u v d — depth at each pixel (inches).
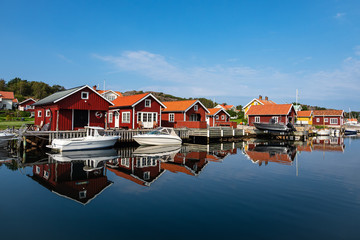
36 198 354.3
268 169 583.5
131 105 1155.9
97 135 837.8
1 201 340.8
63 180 449.1
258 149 995.9
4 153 757.3
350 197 380.8
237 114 2938.0
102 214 301.3
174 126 1429.6
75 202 340.5
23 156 703.7
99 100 1023.6
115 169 545.3
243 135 1482.5
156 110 1245.7
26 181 438.9
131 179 463.5
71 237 243.9
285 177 505.7
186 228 267.0
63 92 1126.4
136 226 270.1
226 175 512.7
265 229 268.2
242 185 438.3
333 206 341.1
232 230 264.1
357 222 289.7
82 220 283.6
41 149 837.2
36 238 240.8
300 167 617.6
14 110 2637.8
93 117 1023.0
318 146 1153.4
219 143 1236.5
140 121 1183.6
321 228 273.3
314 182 469.4
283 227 274.2
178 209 320.5
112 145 883.4
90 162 622.8
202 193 388.5
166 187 417.1
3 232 252.2
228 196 375.9
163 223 278.4
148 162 639.1
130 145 995.3
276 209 326.3
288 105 1884.8
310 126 1975.9
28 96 4426.7
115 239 241.0
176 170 549.3
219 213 309.7
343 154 877.2
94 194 374.3
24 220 281.9
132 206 328.8
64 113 956.0
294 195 386.6
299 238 250.4
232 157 757.9
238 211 317.1
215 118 1756.9
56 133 845.2
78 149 799.1
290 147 1098.1
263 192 398.9
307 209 328.5
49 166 567.5
